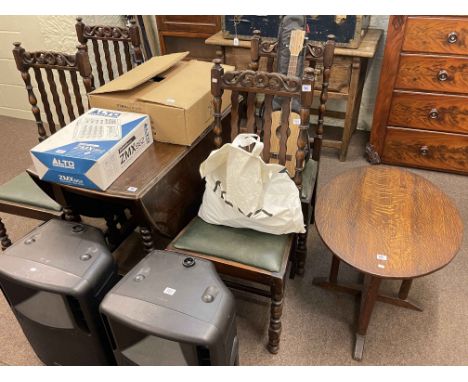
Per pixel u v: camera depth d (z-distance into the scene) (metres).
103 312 1.19
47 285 1.27
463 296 1.86
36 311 1.39
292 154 1.91
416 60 2.33
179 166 1.65
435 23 2.19
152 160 1.62
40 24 2.90
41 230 1.50
